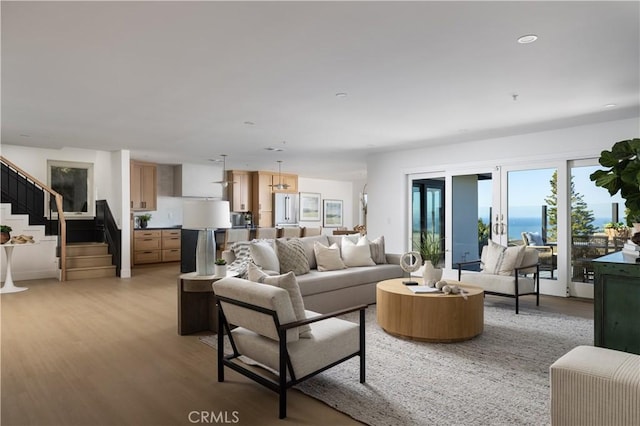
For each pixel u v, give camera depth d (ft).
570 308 15.93
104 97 12.98
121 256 23.54
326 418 7.44
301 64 10.14
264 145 22.11
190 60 9.87
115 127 17.48
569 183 18.01
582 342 11.70
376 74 10.89
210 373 9.50
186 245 23.21
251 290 7.93
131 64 10.13
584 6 7.32
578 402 5.85
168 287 20.36
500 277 15.72
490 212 20.38
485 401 8.04
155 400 8.13
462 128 17.83
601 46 9.10
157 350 11.09
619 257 9.38
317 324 9.04
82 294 18.63
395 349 11.14
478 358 10.43
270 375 9.30
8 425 7.13
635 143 9.18
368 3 7.18
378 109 14.52
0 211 21.74
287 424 7.23
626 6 7.32
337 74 10.88
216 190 32.04
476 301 12.03
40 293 18.86
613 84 11.75
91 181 26.43
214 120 16.17
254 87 11.98
